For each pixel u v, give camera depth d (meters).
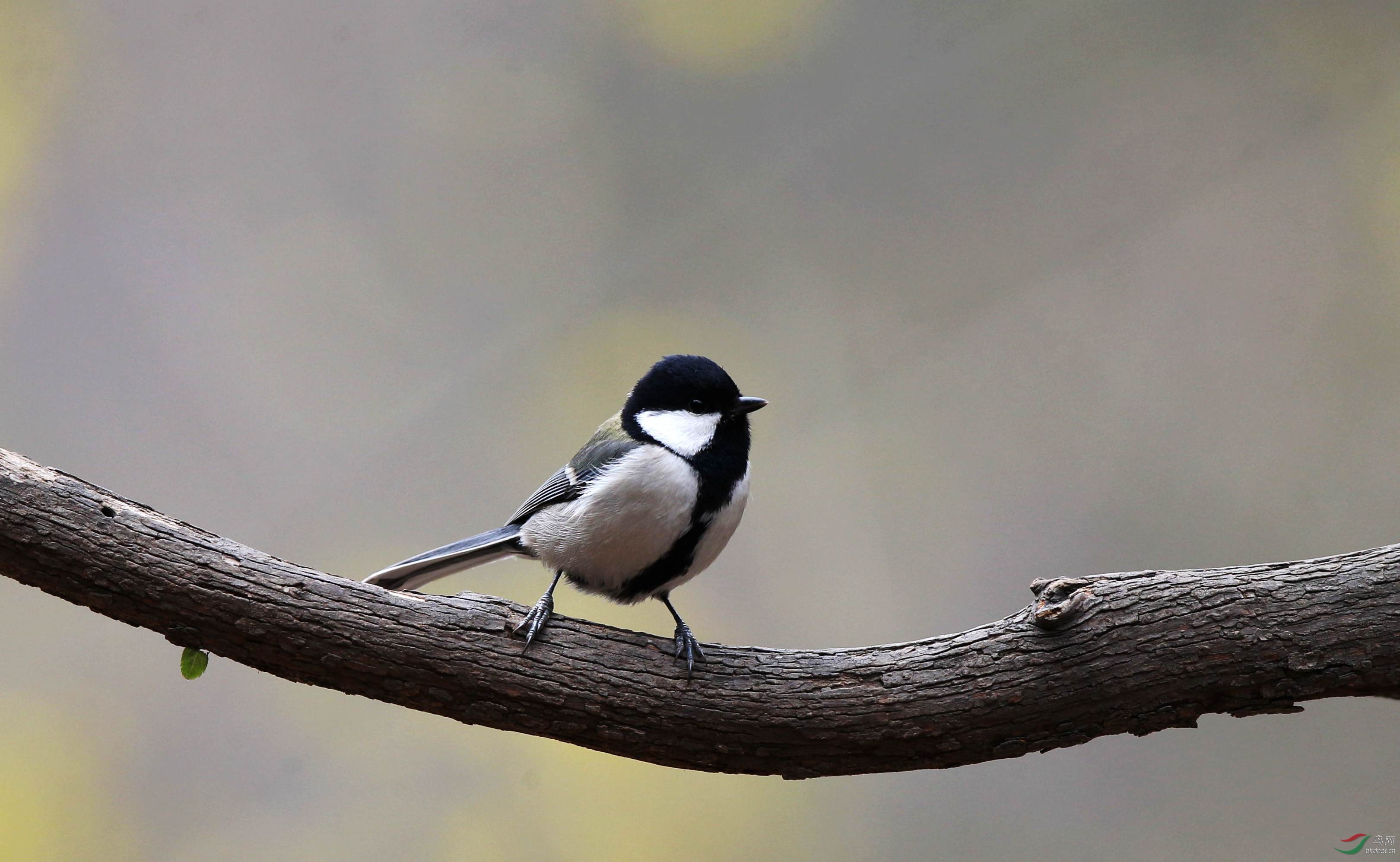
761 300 12.55
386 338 12.09
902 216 12.72
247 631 5.43
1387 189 11.77
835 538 11.60
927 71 12.96
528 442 11.91
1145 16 12.86
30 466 5.38
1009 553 11.46
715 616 11.06
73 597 5.39
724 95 12.95
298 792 10.04
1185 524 11.36
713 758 5.78
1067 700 5.44
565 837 9.86
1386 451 11.13
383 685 5.61
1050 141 12.75
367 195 12.46
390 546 11.40
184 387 11.66
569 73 12.89
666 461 6.83
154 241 11.92
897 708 5.57
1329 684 5.23
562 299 12.39
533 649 5.71
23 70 11.90
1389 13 12.03
